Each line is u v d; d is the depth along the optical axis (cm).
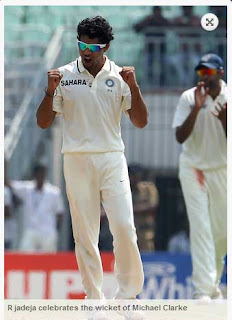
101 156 2655
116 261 2711
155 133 5234
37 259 4119
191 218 3362
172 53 5434
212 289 3294
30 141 5331
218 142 3375
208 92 3356
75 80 2648
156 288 4116
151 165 5228
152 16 5462
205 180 3391
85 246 2711
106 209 2672
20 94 5447
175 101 5269
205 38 5409
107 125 2659
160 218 5225
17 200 5006
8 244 4988
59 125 5356
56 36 5500
